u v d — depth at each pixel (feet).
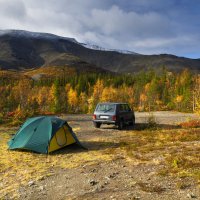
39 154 46.73
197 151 43.93
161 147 48.80
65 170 37.68
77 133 70.69
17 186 32.09
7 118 95.76
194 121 85.81
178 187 28.94
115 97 387.75
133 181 31.68
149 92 350.43
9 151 48.67
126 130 76.23
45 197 28.58
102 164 39.78
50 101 324.80
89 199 26.99
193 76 457.68
